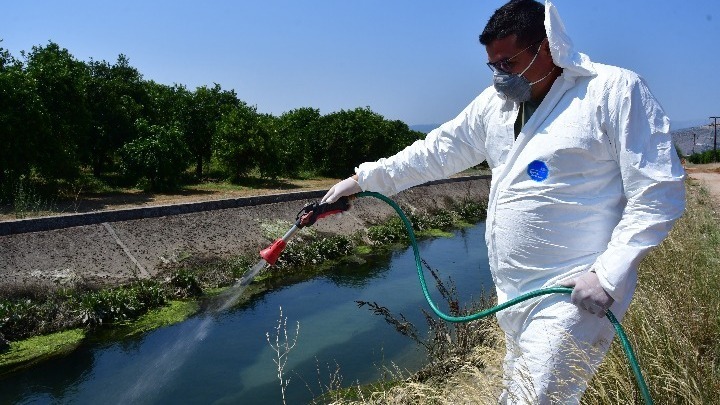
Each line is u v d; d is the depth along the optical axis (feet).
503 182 7.38
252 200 41.68
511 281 7.47
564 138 6.71
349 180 9.12
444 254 41.06
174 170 53.26
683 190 6.38
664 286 13.60
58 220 30.35
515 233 7.18
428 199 58.85
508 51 6.90
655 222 6.24
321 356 22.41
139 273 30.66
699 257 16.70
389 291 31.37
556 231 6.90
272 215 41.78
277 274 35.09
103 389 20.34
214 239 36.24
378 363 21.26
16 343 23.53
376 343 23.43
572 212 6.82
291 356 22.67
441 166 8.66
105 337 24.80
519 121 7.51
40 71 44.47
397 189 9.01
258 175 69.46
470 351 15.43
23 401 19.52
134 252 31.86
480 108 8.10
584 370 6.89
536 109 7.18
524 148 7.13
